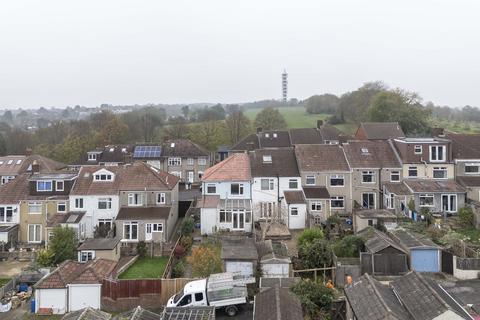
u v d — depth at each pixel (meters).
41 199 51.66
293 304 28.34
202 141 112.50
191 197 66.50
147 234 49.91
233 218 51.09
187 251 45.16
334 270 36.19
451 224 49.84
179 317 27.80
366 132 79.94
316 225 49.69
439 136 65.62
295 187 55.31
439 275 36.53
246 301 33.31
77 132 120.44
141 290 35.09
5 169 73.31
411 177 57.44
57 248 43.09
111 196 52.09
